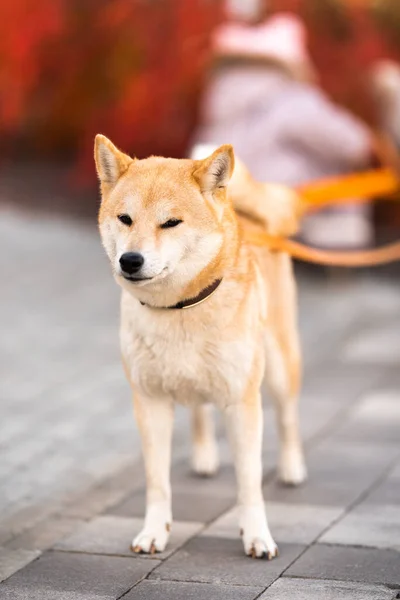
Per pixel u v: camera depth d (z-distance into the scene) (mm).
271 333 6062
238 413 5293
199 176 4992
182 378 5203
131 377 5340
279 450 6492
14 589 4883
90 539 5520
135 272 4793
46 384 8695
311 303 12211
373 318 11672
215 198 5062
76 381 8797
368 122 14859
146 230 4867
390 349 10242
